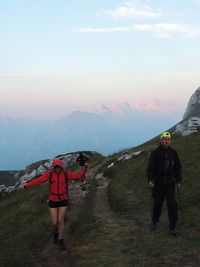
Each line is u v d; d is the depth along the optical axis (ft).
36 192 116.98
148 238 44.68
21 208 81.10
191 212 51.78
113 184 80.79
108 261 38.88
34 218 68.69
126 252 40.98
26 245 46.21
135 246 42.29
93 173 129.39
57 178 47.26
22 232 55.31
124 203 63.98
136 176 82.79
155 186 45.80
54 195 47.29
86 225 52.95
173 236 44.42
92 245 44.65
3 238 48.34
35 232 54.75
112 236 47.14
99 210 64.34
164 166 45.14
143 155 110.32
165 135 44.86
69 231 54.24
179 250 39.88
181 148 96.94
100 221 55.21
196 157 83.56
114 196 69.82
